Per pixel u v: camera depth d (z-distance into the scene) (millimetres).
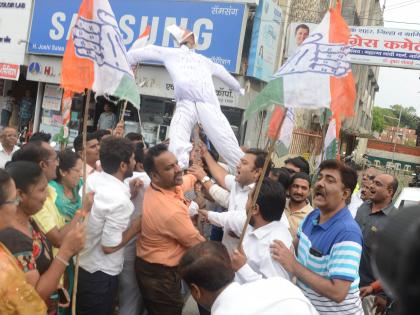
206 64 5305
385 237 778
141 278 3414
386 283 771
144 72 11750
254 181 3631
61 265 2344
